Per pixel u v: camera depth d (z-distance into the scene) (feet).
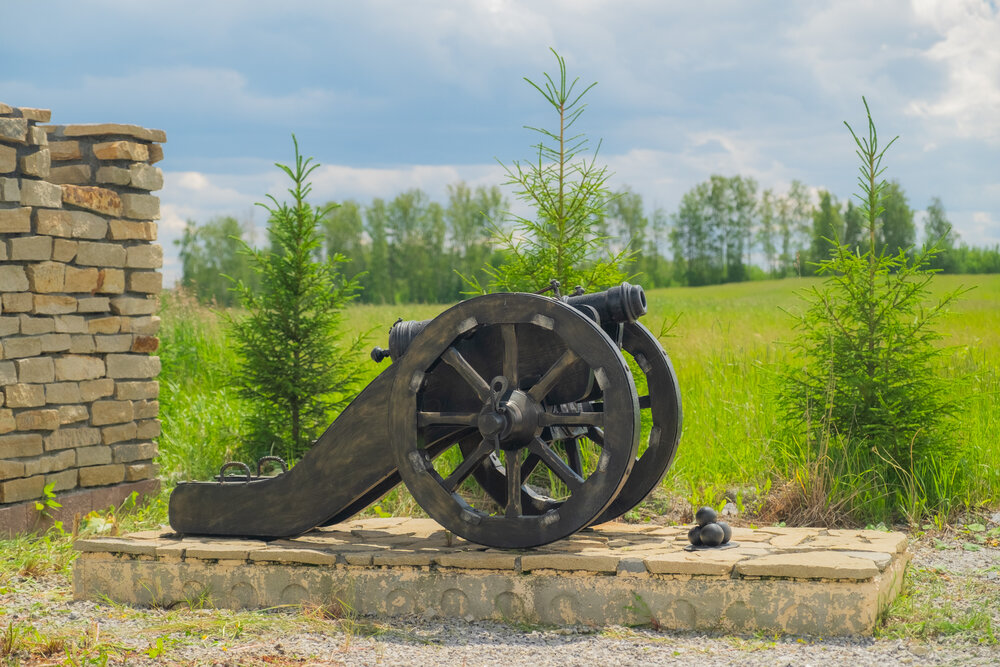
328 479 16.03
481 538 14.78
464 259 269.64
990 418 25.75
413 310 66.03
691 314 72.64
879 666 11.54
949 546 18.80
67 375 21.22
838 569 12.76
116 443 22.68
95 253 22.09
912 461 21.45
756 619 13.10
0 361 19.62
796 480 21.50
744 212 295.07
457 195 271.90
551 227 25.17
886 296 22.24
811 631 12.89
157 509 22.58
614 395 14.01
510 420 14.44
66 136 22.71
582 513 14.11
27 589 16.16
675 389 16.02
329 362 26.91
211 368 38.91
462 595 14.17
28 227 20.29
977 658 11.81
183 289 46.75
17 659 11.91
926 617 13.51
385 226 273.95
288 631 13.47
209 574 15.12
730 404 27.40
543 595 13.91
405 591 14.37
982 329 48.83
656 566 13.48
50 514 20.47
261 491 16.43
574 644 12.73
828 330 22.54
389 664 11.91
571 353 14.35
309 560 14.73
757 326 53.67
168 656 12.15
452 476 15.01
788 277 254.47
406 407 15.33
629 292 15.30
